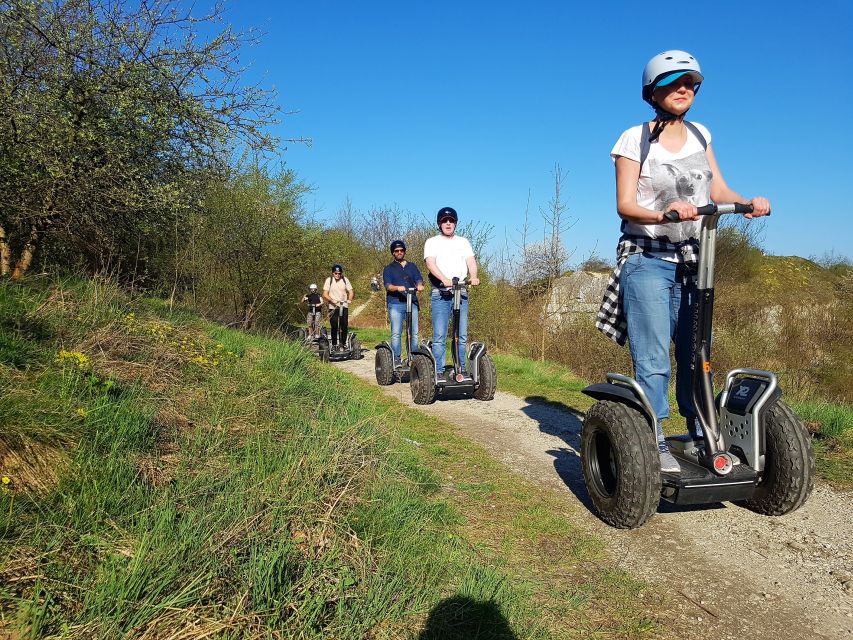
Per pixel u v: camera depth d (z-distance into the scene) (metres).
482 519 3.04
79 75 6.19
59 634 1.54
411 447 4.16
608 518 2.95
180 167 7.28
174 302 8.03
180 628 1.64
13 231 6.75
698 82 2.87
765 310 10.78
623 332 3.26
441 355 6.41
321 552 2.21
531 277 14.26
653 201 3.02
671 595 2.35
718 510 3.22
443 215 6.36
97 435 2.55
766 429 2.95
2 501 1.99
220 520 2.16
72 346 3.77
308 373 5.43
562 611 2.19
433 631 1.89
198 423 3.31
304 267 11.59
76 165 6.18
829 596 2.35
